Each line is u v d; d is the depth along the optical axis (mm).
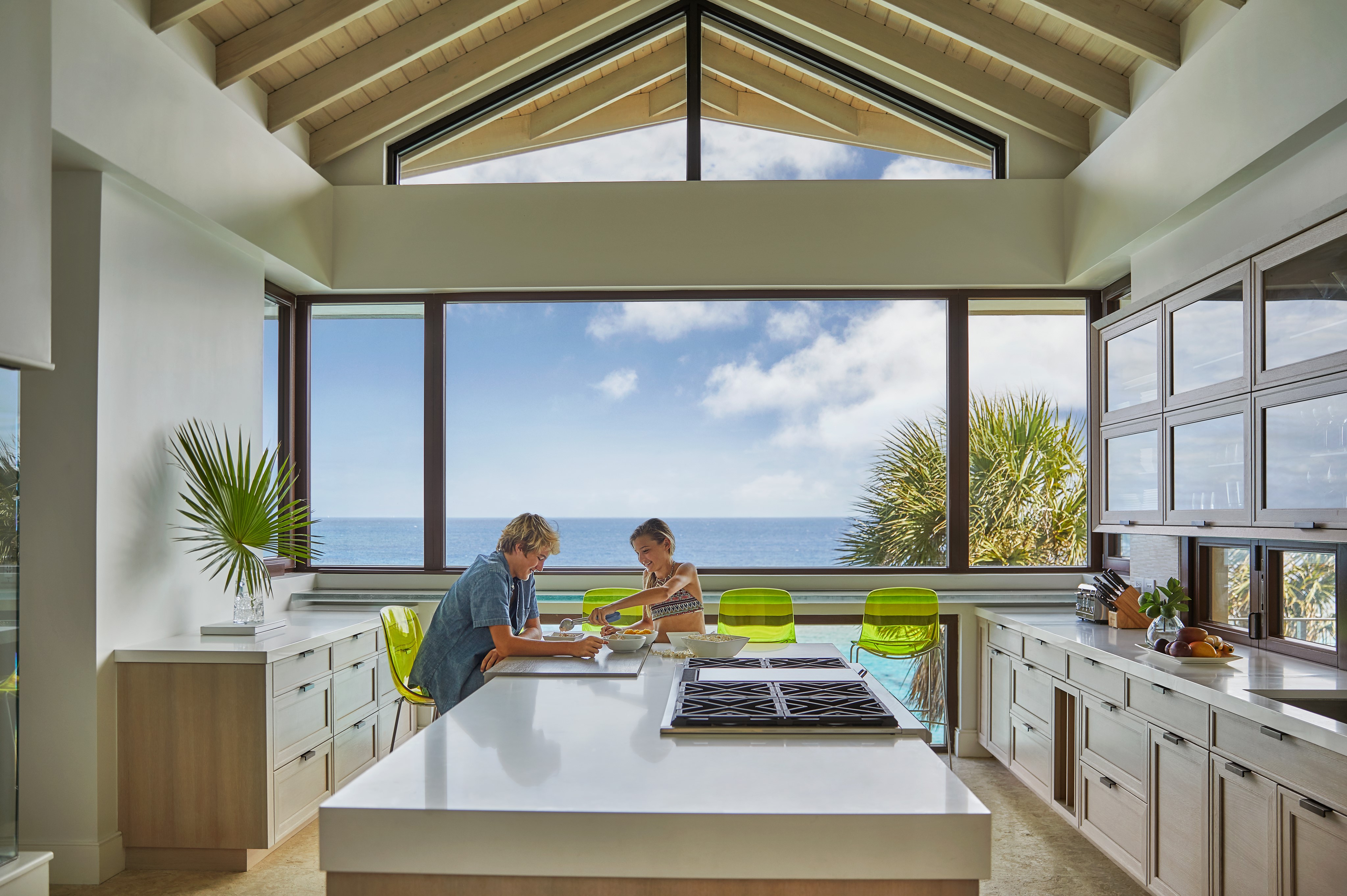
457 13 4473
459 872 1431
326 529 25422
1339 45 2766
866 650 4414
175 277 3814
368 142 5117
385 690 4586
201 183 3807
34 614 3309
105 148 3188
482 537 26641
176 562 3820
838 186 4980
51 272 3102
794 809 1427
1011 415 5801
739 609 4055
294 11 4016
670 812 1412
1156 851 2955
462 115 5242
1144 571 4277
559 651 2896
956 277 4953
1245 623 3527
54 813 3307
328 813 1444
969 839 1399
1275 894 2311
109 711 3377
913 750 1785
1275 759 2314
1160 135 3924
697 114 5156
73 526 3311
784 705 2076
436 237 5020
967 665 4969
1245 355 2998
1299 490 2713
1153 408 3664
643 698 2277
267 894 3229
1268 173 3338
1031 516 5781
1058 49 4387
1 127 2379
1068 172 5020
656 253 4973
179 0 3531
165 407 3748
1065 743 3818
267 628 3838
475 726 1977
